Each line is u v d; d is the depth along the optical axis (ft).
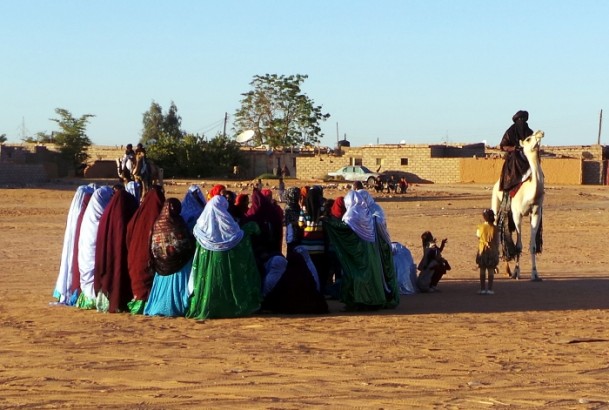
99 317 44.27
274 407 25.68
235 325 41.75
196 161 285.02
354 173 240.32
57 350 35.12
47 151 291.99
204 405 25.94
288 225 50.42
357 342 36.99
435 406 25.93
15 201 152.97
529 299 51.03
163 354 34.19
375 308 46.65
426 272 54.13
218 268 43.68
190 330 40.32
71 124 296.30
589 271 66.39
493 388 28.25
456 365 31.99
